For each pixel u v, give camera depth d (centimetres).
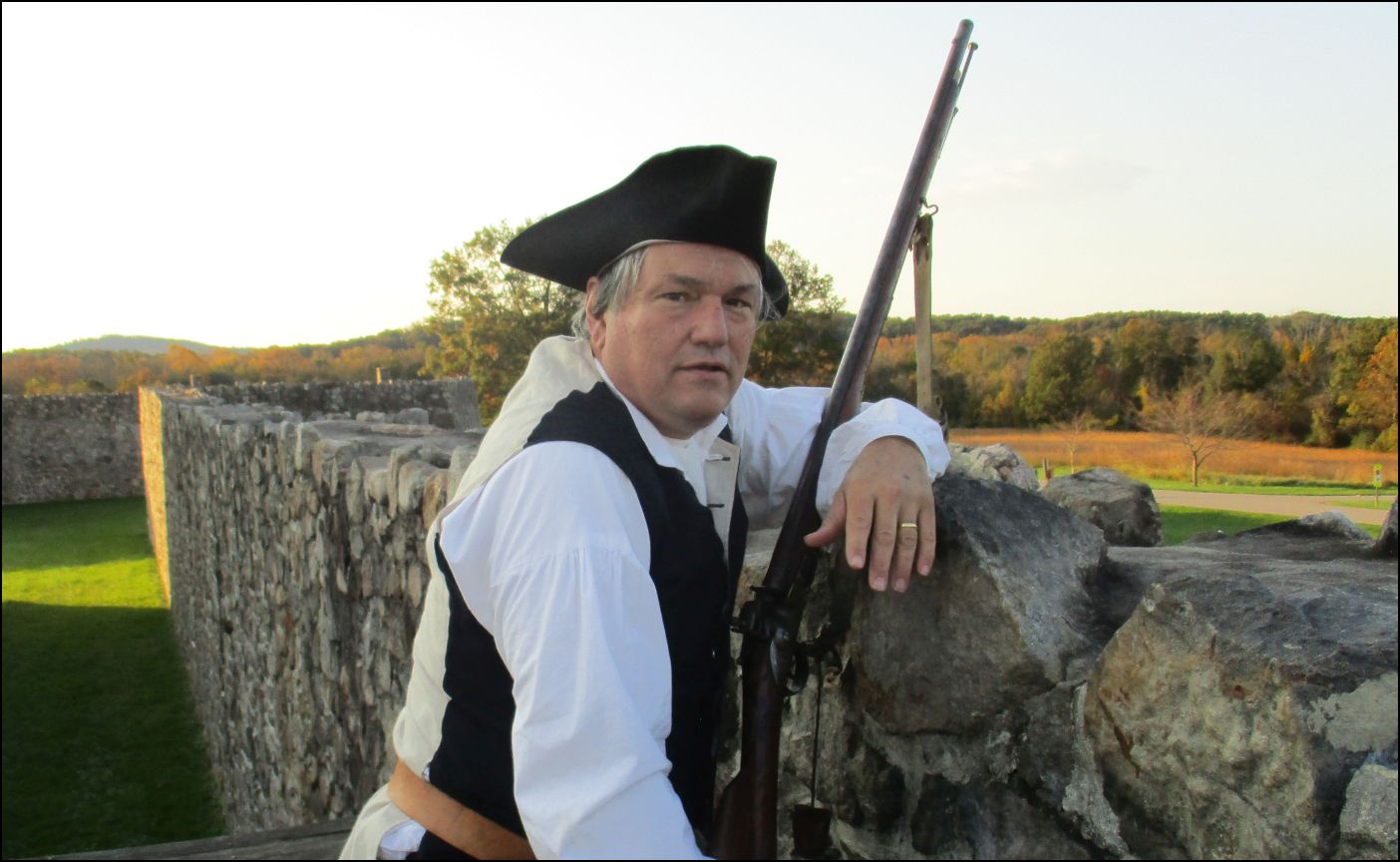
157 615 1168
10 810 660
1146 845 99
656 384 117
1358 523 140
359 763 351
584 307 128
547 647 102
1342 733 84
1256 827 89
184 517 992
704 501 129
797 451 145
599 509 108
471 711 118
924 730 122
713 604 125
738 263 114
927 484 118
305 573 431
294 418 624
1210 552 136
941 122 130
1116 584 123
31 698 875
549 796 100
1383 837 80
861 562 114
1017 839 113
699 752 128
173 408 1102
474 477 119
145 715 845
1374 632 90
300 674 454
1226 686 91
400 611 288
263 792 565
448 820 119
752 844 106
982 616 114
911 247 141
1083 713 106
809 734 142
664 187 113
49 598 1254
